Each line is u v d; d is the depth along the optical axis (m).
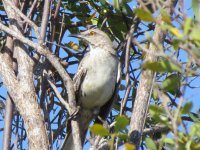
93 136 10.20
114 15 12.70
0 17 13.07
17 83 10.01
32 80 10.06
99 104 12.92
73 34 13.41
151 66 6.96
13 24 10.98
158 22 7.01
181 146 7.06
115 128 7.88
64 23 13.05
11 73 10.16
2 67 10.22
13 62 10.70
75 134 10.09
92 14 12.98
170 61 6.94
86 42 13.24
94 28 13.35
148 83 9.43
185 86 7.51
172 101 10.34
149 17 7.00
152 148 7.85
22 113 9.70
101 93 12.84
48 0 10.90
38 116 9.64
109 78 12.88
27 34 11.64
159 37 9.47
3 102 12.33
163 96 7.83
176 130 7.01
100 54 12.95
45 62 11.59
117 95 12.96
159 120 7.34
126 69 10.58
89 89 12.85
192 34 6.68
